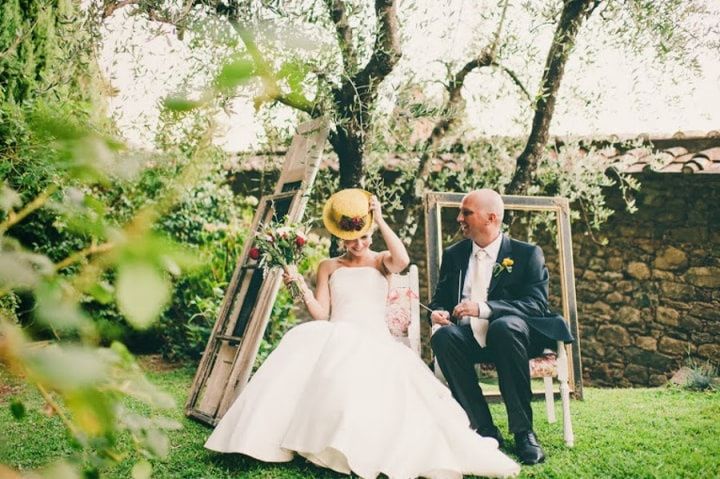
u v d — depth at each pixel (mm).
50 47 5117
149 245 413
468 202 4102
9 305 2455
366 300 3932
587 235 7500
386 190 5703
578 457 3389
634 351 7164
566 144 6215
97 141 563
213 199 7406
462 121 5836
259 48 519
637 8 5203
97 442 813
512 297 3977
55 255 5250
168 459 3232
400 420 3084
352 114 4871
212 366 4668
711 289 6902
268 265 3975
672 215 7156
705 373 6199
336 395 3041
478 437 3133
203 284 6707
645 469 3133
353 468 2844
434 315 3938
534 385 5598
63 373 413
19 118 3109
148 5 3109
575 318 5438
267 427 3135
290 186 4773
